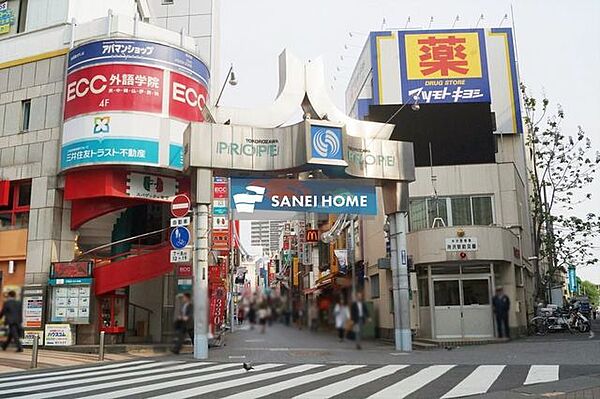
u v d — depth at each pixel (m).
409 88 36.31
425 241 21.44
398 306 16.48
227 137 15.83
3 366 13.55
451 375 10.59
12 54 21.42
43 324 18.39
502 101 35.75
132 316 21.28
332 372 11.46
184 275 18.36
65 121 19.52
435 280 21.48
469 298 21.22
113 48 19.28
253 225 29.19
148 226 22.56
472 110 26.59
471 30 36.94
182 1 28.20
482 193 23.14
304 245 36.28
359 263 25.52
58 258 19.36
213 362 13.70
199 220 15.40
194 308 7.49
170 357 14.15
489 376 10.29
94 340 18.25
